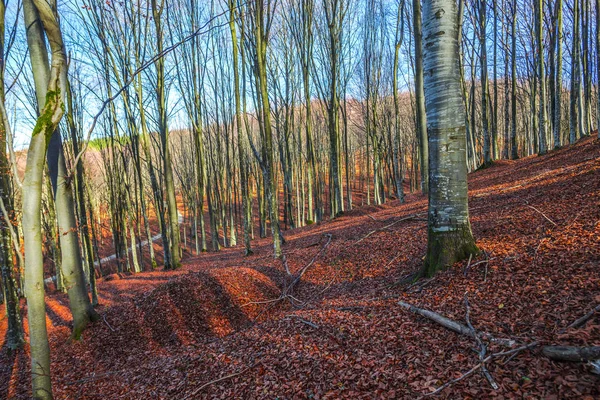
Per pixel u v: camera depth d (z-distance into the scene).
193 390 5.21
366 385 4.06
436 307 5.20
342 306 6.48
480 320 4.52
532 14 22.73
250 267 11.34
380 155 30.14
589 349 3.27
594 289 4.38
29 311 3.63
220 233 39.34
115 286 17.22
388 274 7.99
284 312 7.95
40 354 3.67
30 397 7.18
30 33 6.82
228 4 13.40
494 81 23.33
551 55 17.89
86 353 8.27
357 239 12.13
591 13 22.69
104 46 16.28
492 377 3.54
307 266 10.91
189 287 9.48
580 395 3.02
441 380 3.75
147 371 6.58
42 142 3.55
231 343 6.49
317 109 39.88
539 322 4.12
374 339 4.93
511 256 5.92
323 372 4.56
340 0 22.75
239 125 18.20
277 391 4.50
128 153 24.91
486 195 12.22
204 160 31.45
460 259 6.21
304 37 23.17
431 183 6.35
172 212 18.81
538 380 3.33
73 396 6.42
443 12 5.73
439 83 5.94
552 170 12.49
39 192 3.61
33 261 3.60
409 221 12.27
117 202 25.52
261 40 13.17
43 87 6.97
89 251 13.40
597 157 10.98
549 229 6.57
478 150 38.44
